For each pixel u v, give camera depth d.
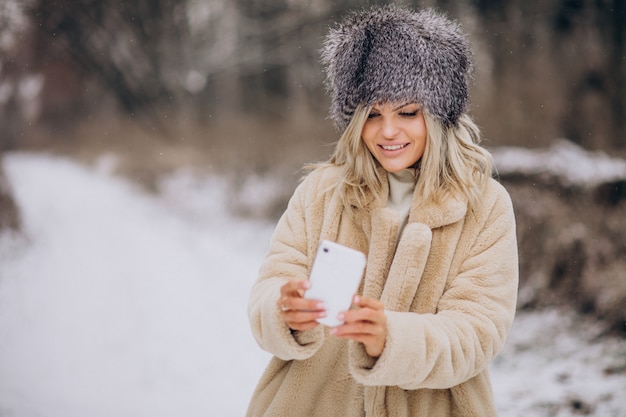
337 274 1.43
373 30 1.69
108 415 4.27
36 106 29.06
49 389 4.70
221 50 21.88
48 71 27.70
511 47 11.43
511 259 1.70
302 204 1.88
